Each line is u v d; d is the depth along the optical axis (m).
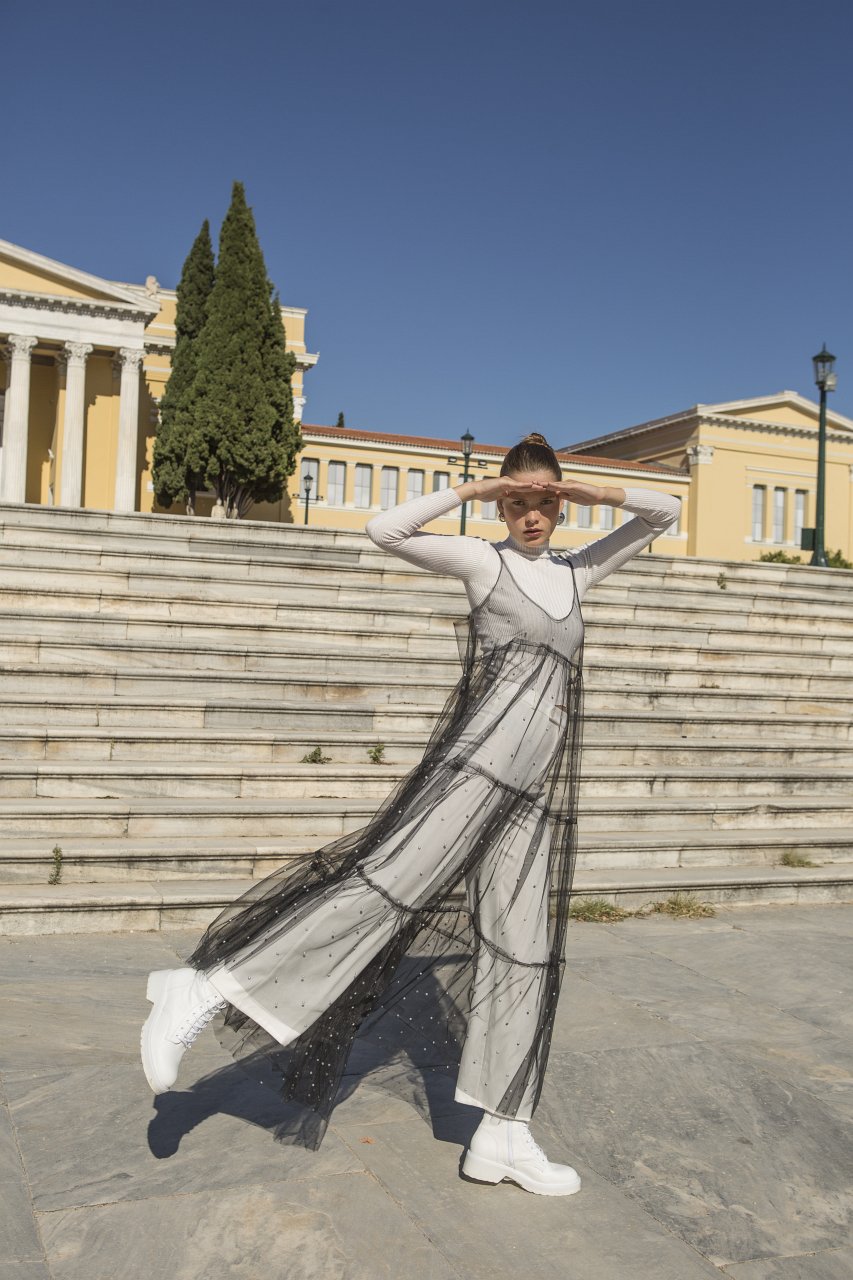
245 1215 2.57
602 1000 4.39
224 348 33.12
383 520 2.81
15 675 6.88
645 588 11.02
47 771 5.92
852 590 12.55
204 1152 2.88
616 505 2.90
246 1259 2.39
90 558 8.98
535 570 2.91
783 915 5.99
